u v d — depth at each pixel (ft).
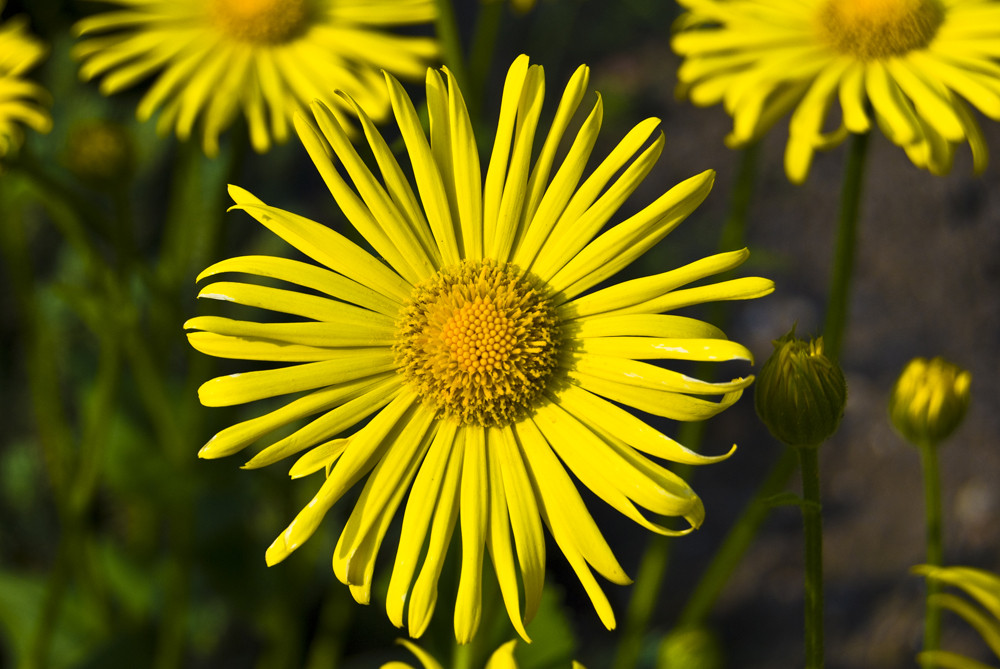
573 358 1.35
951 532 2.29
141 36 1.60
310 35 1.60
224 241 1.65
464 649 1.43
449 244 1.36
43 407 1.77
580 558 1.32
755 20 1.53
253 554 1.82
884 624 2.17
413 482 1.34
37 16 1.97
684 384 1.32
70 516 1.68
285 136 1.57
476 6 3.49
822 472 2.46
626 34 3.44
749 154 1.56
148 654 1.81
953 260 2.78
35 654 1.68
